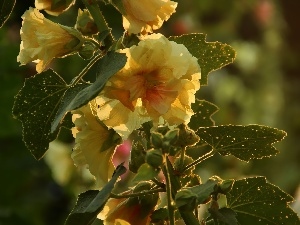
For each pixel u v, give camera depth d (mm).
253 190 795
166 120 713
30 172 1652
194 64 707
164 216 754
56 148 1618
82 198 722
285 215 801
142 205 758
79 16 774
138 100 711
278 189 792
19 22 1748
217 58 824
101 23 769
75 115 759
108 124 715
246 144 770
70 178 1638
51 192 1723
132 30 728
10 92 1521
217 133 761
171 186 751
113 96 695
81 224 708
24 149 1646
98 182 752
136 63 696
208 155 773
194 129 845
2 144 1638
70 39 752
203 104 839
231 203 804
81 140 749
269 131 754
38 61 763
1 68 1540
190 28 2459
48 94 791
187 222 731
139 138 751
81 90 693
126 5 729
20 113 796
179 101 715
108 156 756
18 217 1646
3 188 1662
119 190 1515
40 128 804
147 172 710
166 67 702
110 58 682
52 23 753
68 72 1724
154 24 742
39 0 768
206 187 713
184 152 756
